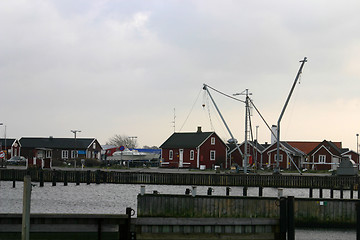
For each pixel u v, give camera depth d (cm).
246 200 2867
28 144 11550
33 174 6719
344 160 6506
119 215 2525
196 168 9944
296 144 11644
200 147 10019
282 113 7219
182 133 10588
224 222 2664
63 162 9544
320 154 10200
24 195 2156
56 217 2438
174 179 6425
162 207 2875
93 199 5003
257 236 2666
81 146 11419
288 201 2661
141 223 2606
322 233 3161
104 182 6500
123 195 5394
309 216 3172
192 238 2647
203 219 2658
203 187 6406
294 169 10019
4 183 6538
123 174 6488
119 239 2512
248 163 10044
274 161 10325
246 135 7562
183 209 2875
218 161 10175
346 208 3167
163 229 2628
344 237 3116
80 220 2469
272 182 6394
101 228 2494
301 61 7212
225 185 6438
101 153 12244
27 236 2152
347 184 6222
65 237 2464
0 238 2436
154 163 10369
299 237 3086
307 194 5894
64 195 5250
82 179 6662
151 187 6366
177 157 10175
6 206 4491
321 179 6278
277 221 2673
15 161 9975
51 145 11431
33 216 2411
